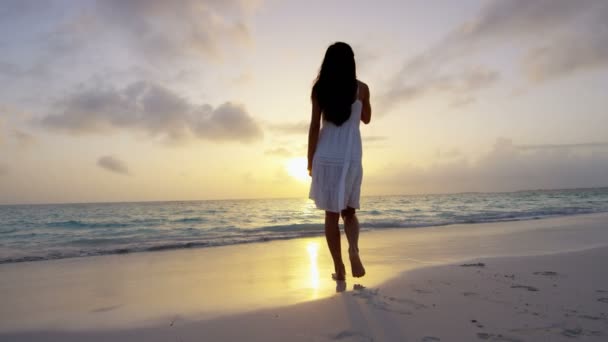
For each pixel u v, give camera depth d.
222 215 24.88
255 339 1.78
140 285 3.57
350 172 2.59
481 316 1.97
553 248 5.44
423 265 3.97
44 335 2.10
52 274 4.44
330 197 2.58
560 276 3.04
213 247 6.83
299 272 3.95
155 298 2.95
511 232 8.30
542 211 17.75
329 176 2.57
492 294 2.43
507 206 25.55
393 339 1.68
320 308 2.18
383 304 2.22
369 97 2.77
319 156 2.59
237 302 2.63
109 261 5.41
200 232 12.09
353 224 2.77
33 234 13.26
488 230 9.03
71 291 3.41
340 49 2.58
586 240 6.45
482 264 3.78
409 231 9.19
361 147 2.65
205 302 2.70
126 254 6.22
